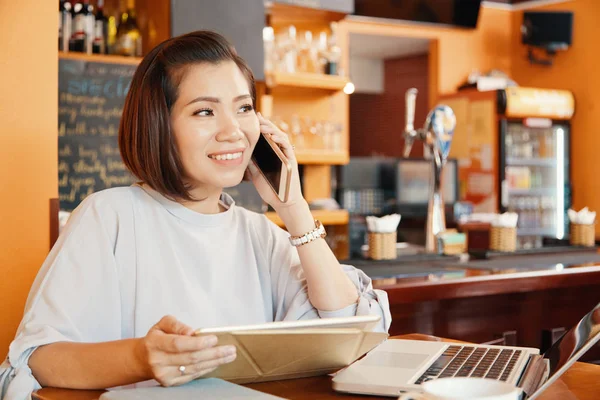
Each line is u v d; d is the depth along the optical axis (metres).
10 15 2.12
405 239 6.80
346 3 4.91
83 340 1.33
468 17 7.66
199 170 1.42
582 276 3.15
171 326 1.13
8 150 2.12
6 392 1.22
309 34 5.30
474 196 7.32
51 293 1.32
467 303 2.94
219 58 1.44
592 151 7.55
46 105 2.18
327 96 5.60
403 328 2.78
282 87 5.39
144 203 1.46
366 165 7.13
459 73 7.89
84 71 3.63
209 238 1.50
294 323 1.14
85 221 1.40
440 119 3.65
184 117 1.41
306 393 1.21
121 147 1.46
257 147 1.59
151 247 1.44
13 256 2.13
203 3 3.98
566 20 7.53
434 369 1.25
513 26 8.19
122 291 1.41
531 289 2.99
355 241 6.73
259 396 1.08
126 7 4.00
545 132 7.48
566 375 1.30
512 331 3.08
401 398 0.99
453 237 3.61
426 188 6.75
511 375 1.19
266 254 1.62
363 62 9.51
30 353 1.26
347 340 1.23
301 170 5.84
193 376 1.12
